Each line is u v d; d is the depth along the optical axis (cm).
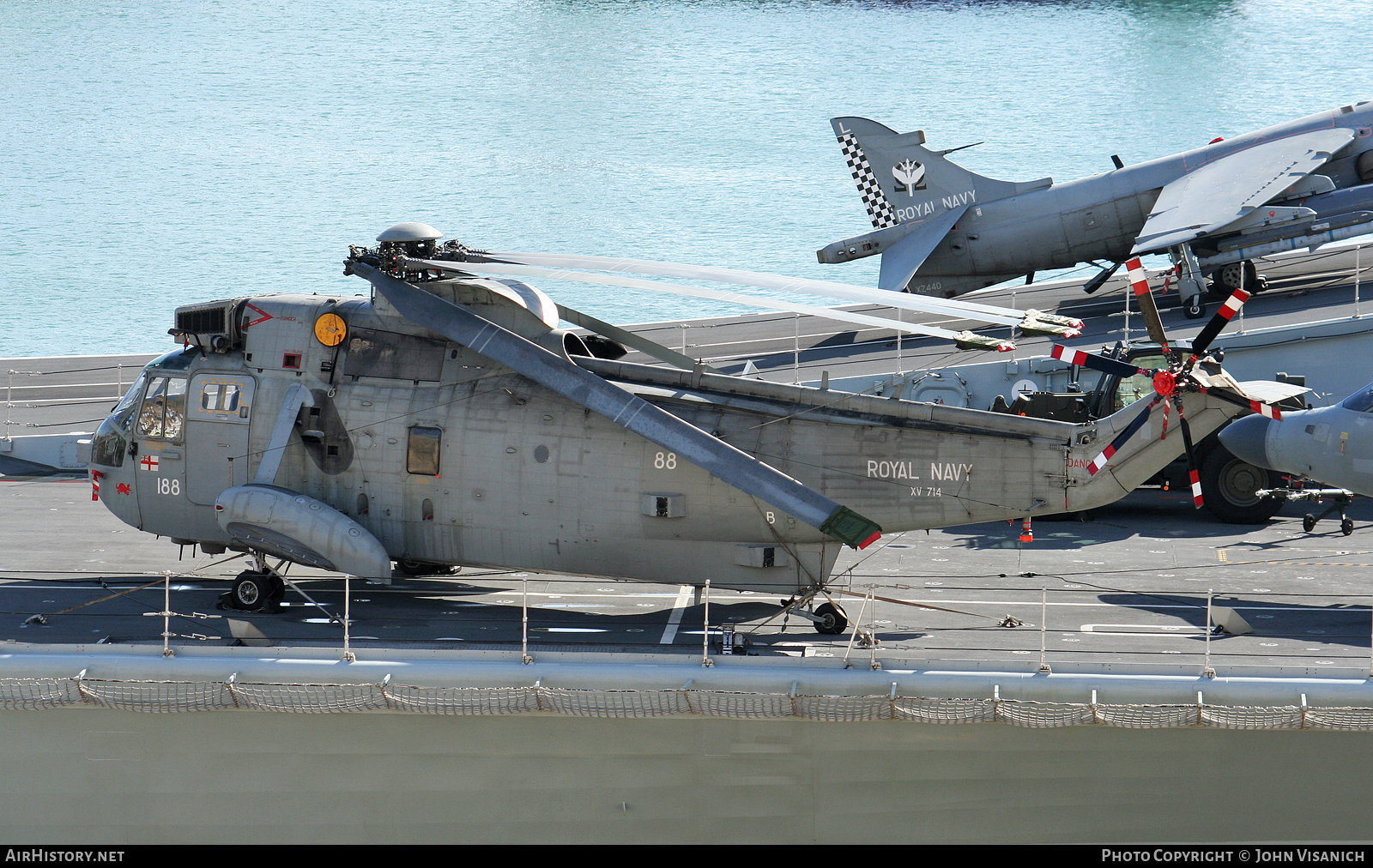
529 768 8050
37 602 9644
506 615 9519
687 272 8519
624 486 8919
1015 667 7781
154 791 8162
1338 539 11519
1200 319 15500
